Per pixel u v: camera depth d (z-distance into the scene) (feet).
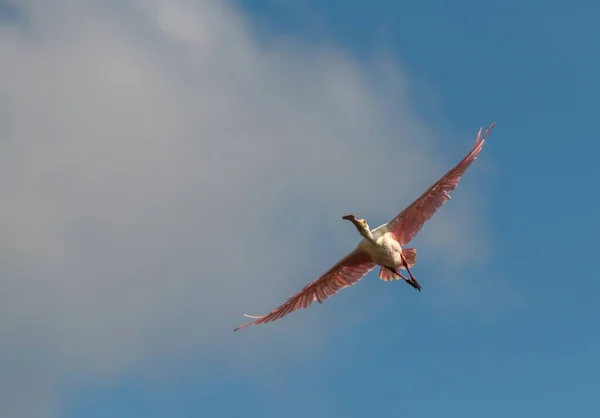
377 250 81.46
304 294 86.43
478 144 75.82
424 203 79.82
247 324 85.35
